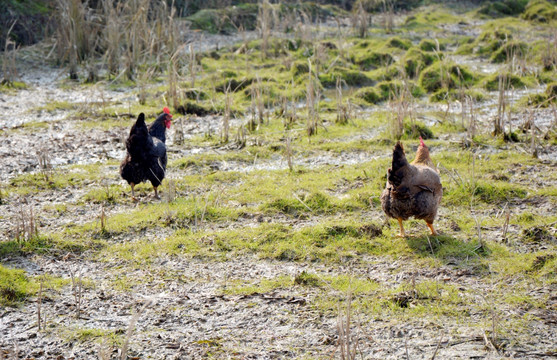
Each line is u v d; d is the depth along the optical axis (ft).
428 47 77.20
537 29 88.38
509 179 35.58
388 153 41.50
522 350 19.56
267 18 76.59
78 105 54.65
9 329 21.53
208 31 87.56
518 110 51.31
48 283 24.88
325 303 22.99
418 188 26.55
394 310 22.30
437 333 20.68
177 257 27.40
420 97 57.88
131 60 64.75
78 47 69.36
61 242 28.45
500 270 25.07
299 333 21.13
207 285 24.91
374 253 27.37
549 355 19.24
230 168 39.78
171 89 53.72
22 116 51.52
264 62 70.85
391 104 49.70
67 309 22.98
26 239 28.48
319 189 34.94
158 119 38.11
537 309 21.98
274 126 48.57
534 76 61.52
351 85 62.28
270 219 31.50
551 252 25.90
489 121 47.85
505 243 27.61
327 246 27.89
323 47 69.21
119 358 19.77
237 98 56.95
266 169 39.47
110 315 22.61
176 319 22.30
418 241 27.89
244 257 27.40
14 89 60.08
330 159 41.01
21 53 71.82
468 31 92.07
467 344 19.95
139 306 23.24
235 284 24.94
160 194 35.22
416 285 24.02
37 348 20.42
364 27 85.61
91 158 41.50
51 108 53.42
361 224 29.55
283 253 27.43
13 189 35.42
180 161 40.11
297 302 23.15
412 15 104.53
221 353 20.02
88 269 26.48
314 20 97.09
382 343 20.27
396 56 73.05
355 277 25.21
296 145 43.78
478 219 30.40
